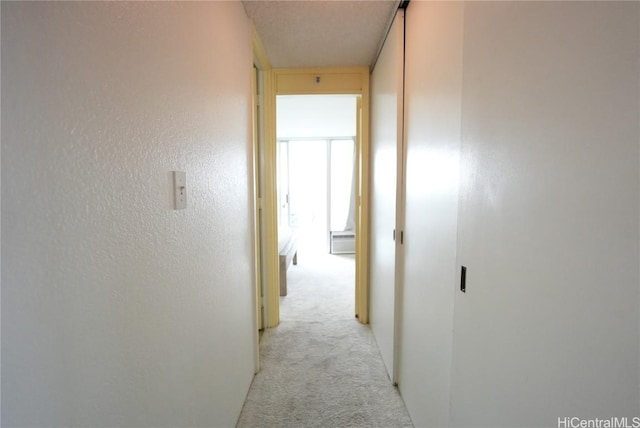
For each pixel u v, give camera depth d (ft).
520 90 2.13
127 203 2.06
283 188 19.44
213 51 3.65
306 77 7.98
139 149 2.19
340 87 8.02
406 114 5.17
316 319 8.70
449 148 3.43
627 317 1.41
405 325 5.24
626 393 1.42
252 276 5.73
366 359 6.64
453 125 3.32
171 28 2.64
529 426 2.07
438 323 3.79
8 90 1.28
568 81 1.72
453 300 3.31
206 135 3.43
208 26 3.49
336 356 6.75
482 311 2.67
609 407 1.51
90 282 1.74
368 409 5.15
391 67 5.72
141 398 2.26
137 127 2.16
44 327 1.47
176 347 2.79
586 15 1.60
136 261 2.17
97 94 1.77
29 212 1.37
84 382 1.72
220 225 3.92
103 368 1.86
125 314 2.06
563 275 1.77
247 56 5.35
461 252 3.05
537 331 1.99
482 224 2.66
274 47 6.77
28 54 1.36
